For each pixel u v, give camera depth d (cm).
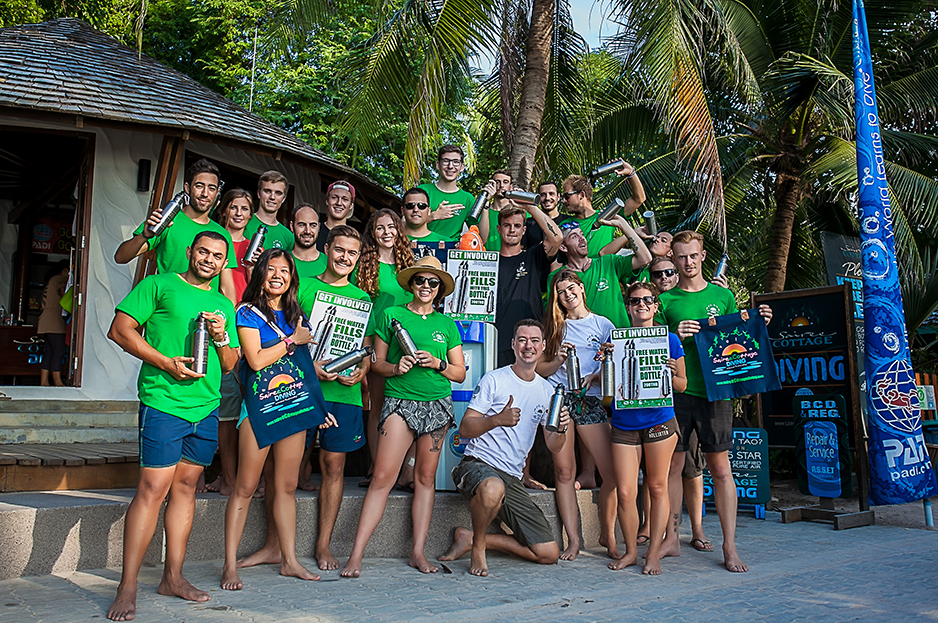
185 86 1035
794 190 1212
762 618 369
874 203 759
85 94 827
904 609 388
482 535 464
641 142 1255
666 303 552
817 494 745
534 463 601
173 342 370
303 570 435
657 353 477
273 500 449
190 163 944
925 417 945
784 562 514
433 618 355
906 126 1284
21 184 1152
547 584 435
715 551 552
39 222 1215
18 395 802
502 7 1056
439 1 973
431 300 489
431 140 980
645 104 1188
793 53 1075
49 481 503
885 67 1208
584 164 1273
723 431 507
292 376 423
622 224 586
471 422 478
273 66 1678
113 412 797
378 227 546
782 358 803
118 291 869
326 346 461
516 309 589
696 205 1309
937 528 699
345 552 498
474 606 380
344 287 491
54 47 1020
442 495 520
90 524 438
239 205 533
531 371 495
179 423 367
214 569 445
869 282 750
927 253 1182
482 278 529
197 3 1748
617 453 491
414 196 618
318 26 1116
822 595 417
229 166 977
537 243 679
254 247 482
